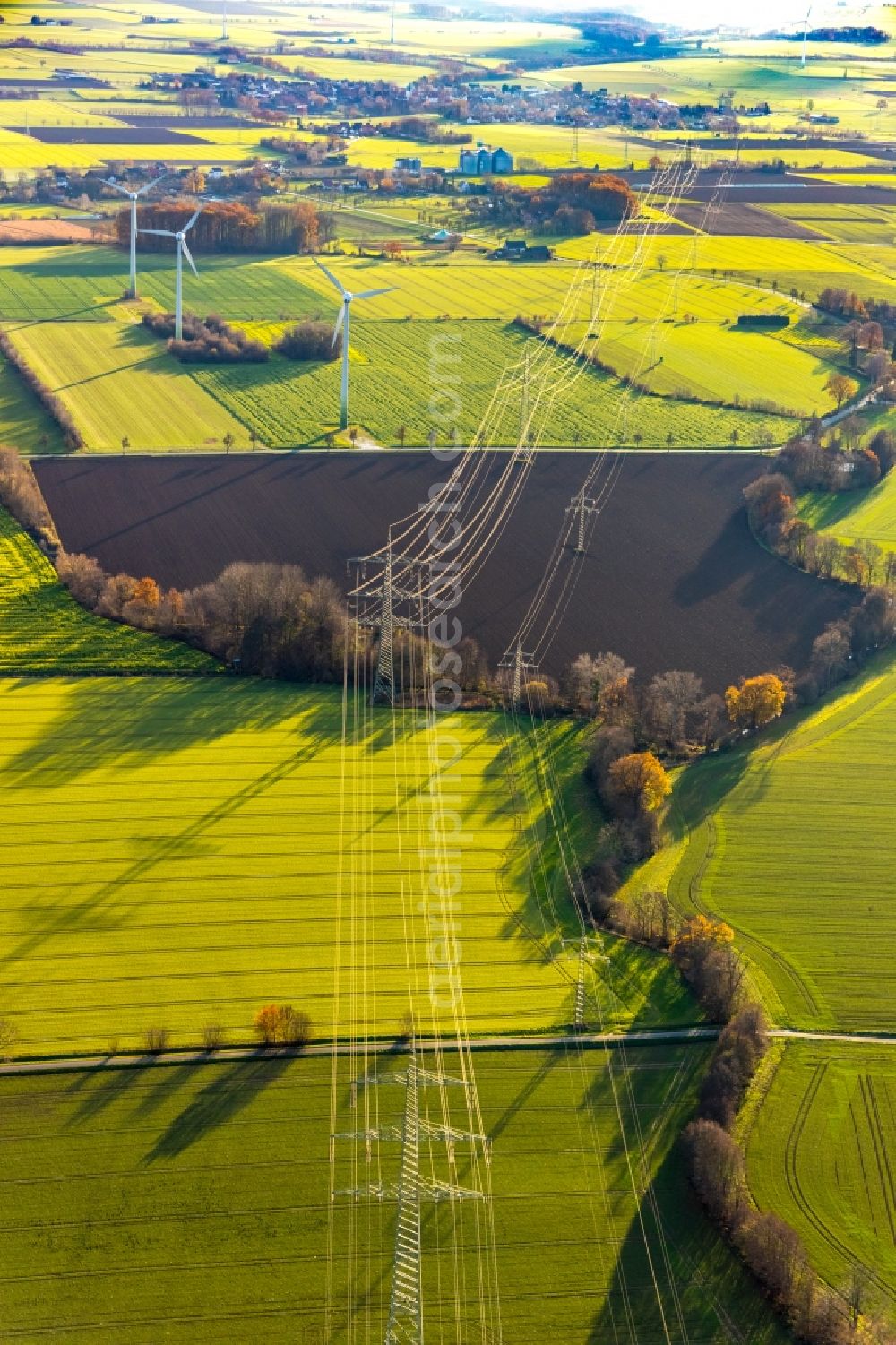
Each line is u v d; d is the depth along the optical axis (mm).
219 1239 116625
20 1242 115625
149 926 147875
